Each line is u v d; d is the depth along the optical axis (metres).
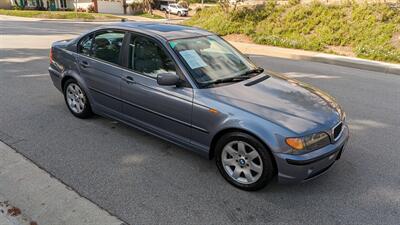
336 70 9.97
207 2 59.06
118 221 2.83
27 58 9.52
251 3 19.42
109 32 4.45
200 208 3.04
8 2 43.66
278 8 17.92
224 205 3.10
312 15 16.22
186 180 3.48
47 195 3.14
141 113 4.07
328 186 3.45
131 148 4.13
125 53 4.18
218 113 3.30
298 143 2.96
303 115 3.21
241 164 3.30
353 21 14.72
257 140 3.10
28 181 3.35
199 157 3.95
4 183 3.30
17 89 6.40
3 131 4.49
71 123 4.83
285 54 12.61
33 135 4.40
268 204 3.13
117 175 3.53
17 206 2.97
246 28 17.03
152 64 3.90
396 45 12.59
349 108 6.09
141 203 3.08
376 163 3.96
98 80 4.47
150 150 4.10
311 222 2.90
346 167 3.85
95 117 5.07
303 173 3.02
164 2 57.06
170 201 3.12
